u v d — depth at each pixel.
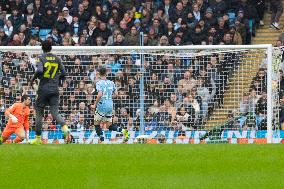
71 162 34.25
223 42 61.78
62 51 50.47
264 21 65.06
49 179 31.94
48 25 64.31
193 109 50.81
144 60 51.38
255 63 51.03
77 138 50.94
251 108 50.75
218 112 51.00
